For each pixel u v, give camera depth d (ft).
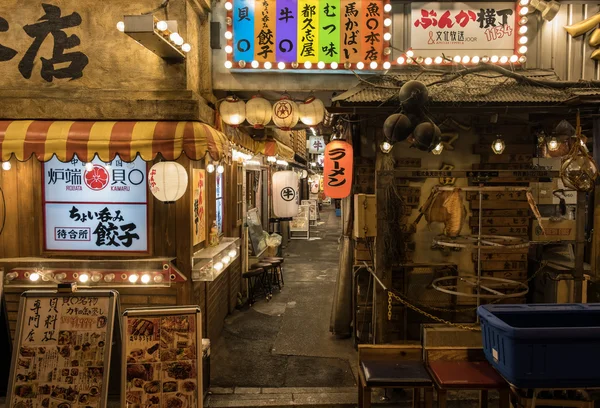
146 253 21.18
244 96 26.21
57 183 21.21
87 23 21.31
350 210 25.95
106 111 20.66
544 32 23.68
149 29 17.21
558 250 24.99
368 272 25.21
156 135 19.35
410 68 23.71
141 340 15.44
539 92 20.39
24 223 21.39
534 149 24.98
